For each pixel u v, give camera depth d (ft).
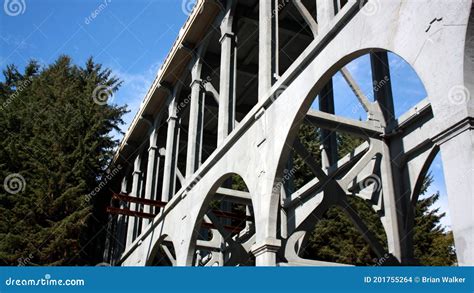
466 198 21.27
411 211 43.11
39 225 90.84
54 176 95.86
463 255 21.09
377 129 45.52
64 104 110.93
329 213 100.42
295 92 38.06
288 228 55.06
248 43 71.15
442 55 23.84
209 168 53.21
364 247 90.48
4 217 90.17
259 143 42.45
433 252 90.33
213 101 82.43
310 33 67.87
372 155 44.98
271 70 45.68
